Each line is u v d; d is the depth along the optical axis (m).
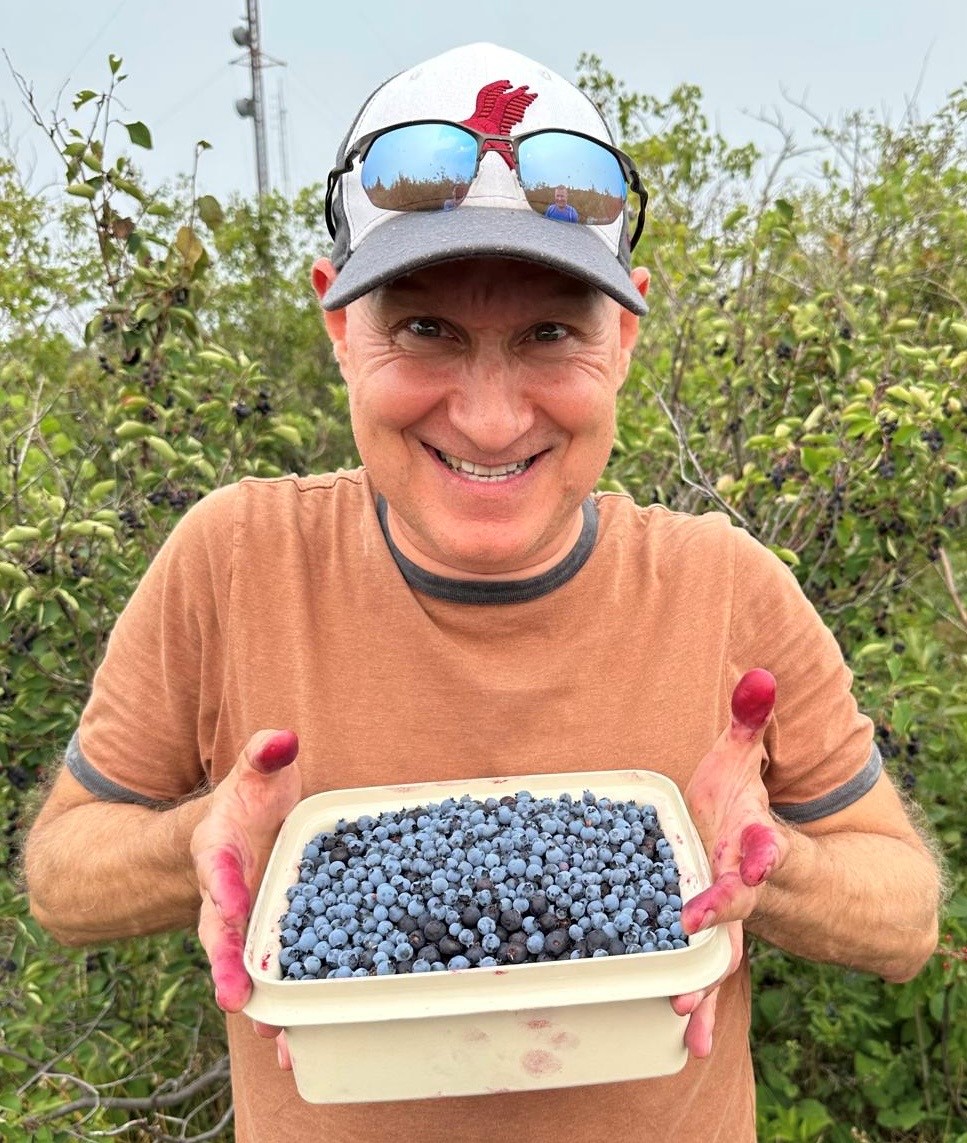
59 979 1.14
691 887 0.44
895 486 1.16
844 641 1.30
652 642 0.56
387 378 0.48
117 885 0.53
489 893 0.42
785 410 1.34
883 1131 1.16
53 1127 0.96
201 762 0.60
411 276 0.45
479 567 0.52
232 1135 1.22
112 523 1.07
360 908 0.43
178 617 0.58
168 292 1.19
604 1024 0.39
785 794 0.58
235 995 0.38
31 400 1.39
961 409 1.17
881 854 0.55
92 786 0.58
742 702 0.47
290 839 0.48
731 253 1.45
